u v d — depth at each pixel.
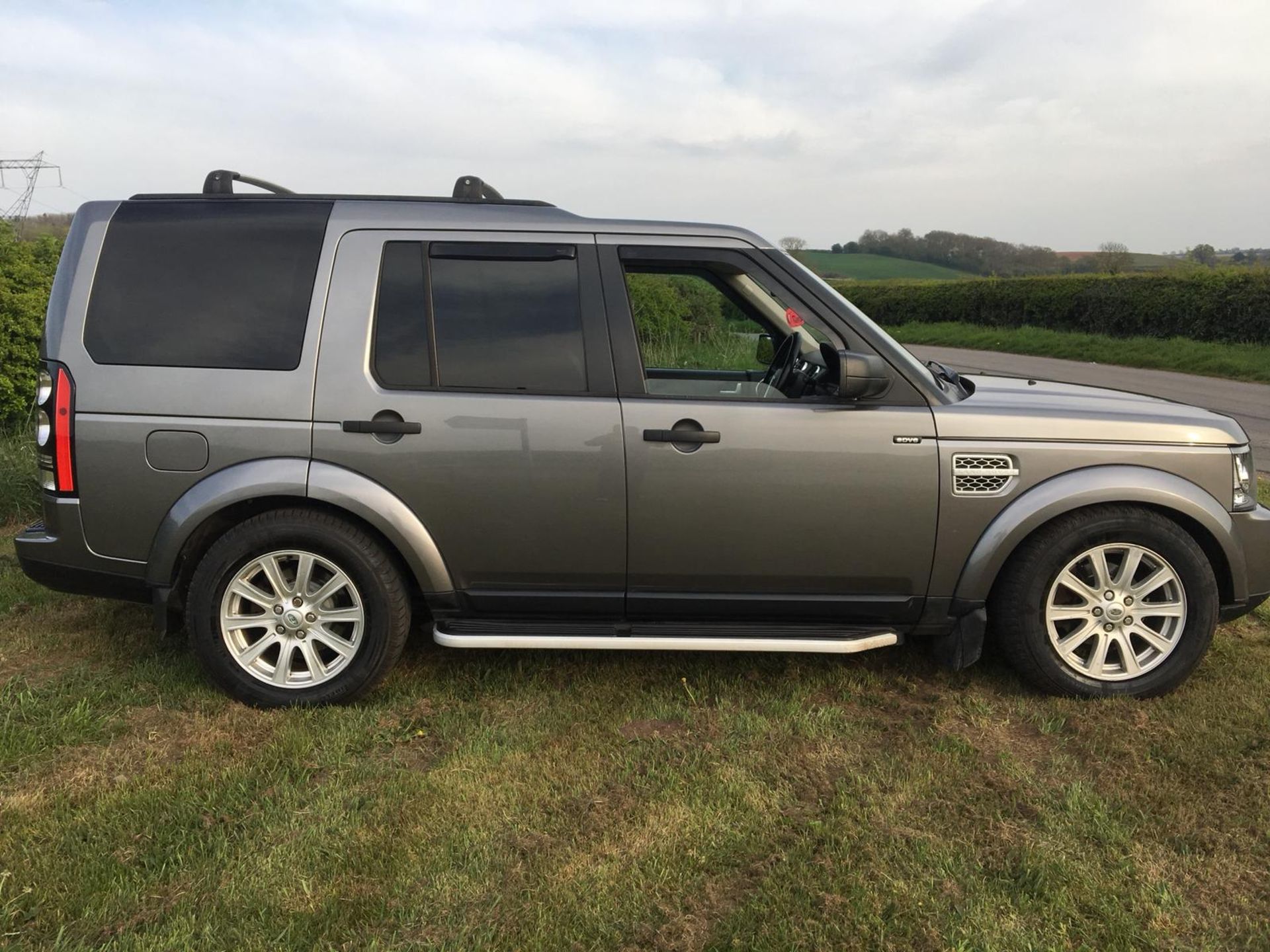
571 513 3.22
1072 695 3.36
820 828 2.57
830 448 3.19
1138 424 3.28
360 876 2.38
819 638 3.27
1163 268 21.48
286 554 3.27
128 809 2.65
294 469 3.16
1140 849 2.49
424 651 3.85
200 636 3.27
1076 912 2.24
